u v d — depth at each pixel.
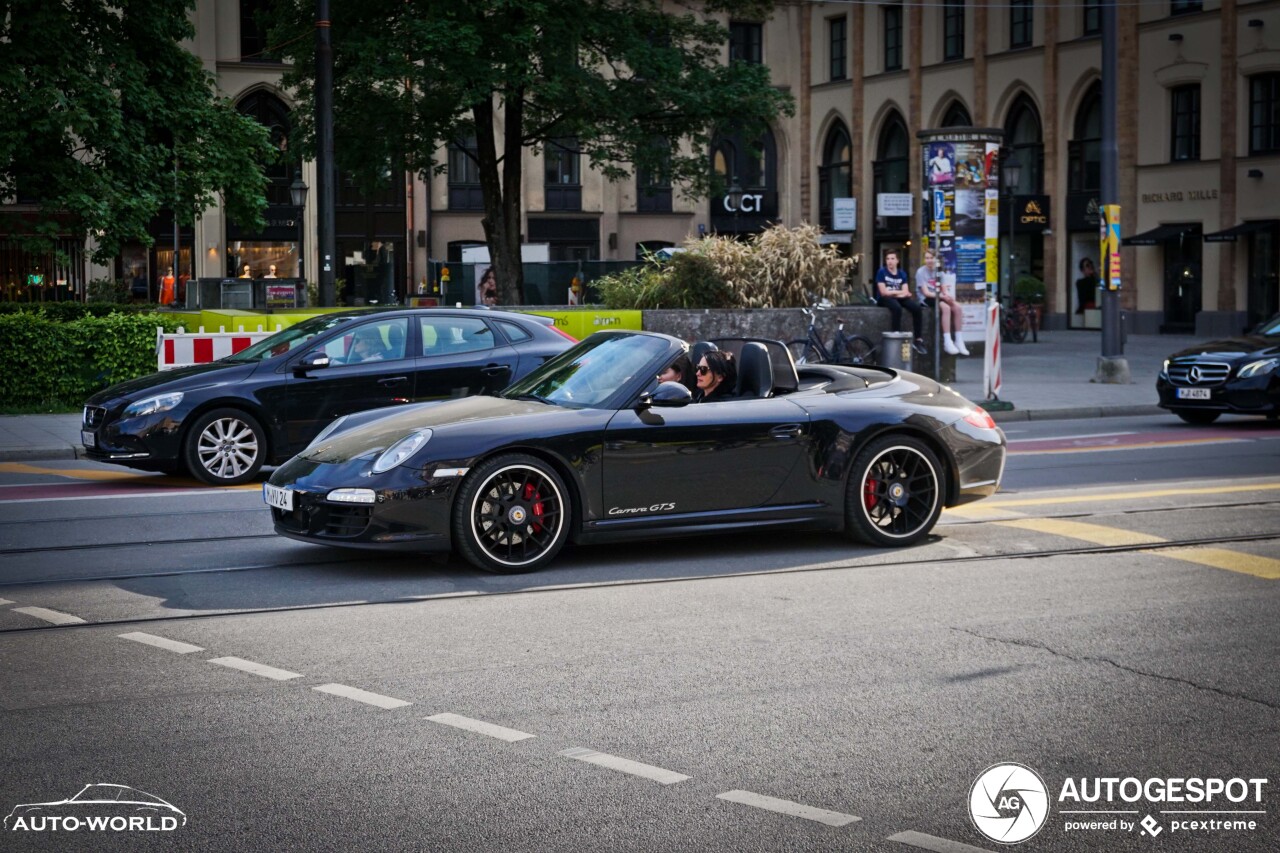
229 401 12.14
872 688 5.79
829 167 53.59
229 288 26.27
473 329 12.90
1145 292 42.44
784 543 9.09
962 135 25.09
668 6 50.38
